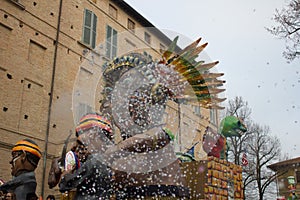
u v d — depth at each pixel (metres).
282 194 27.39
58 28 15.53
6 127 12.73
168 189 2.24
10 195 2.47
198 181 3.25
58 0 16.02
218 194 3.44
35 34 14.67
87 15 16.84
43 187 12.54
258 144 23.03
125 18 19.00
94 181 2.18
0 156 12.36
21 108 13.45
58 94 14.82
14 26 13.87
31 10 14.71
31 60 14.33
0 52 13.16
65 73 15.38
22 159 2.59
